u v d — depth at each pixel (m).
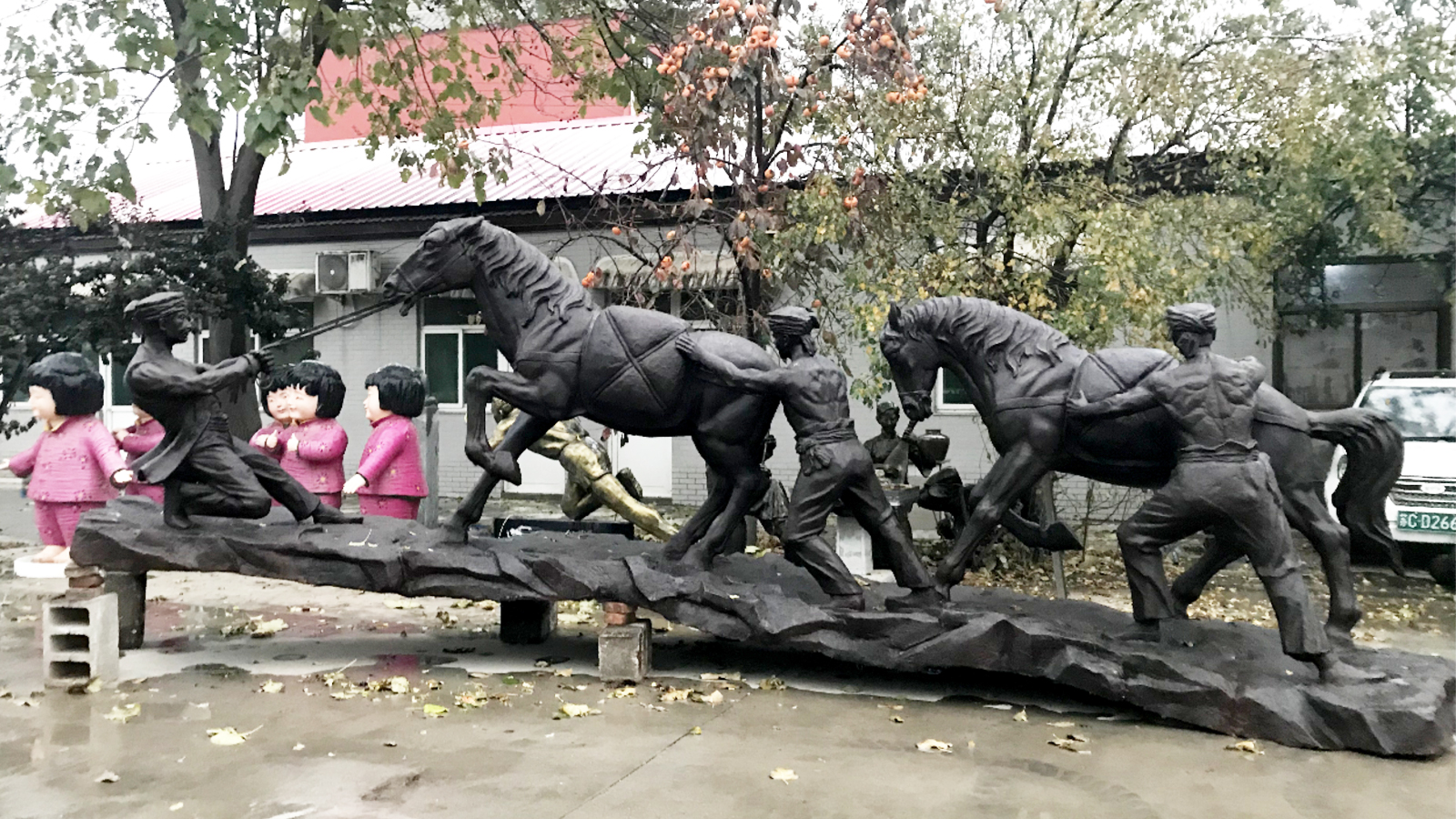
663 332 4.93
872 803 3.34
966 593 5.07
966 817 3.22
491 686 4.73
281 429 6.97
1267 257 7.91
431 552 4.95
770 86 5.80
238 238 9.50
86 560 5.23
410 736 3.99
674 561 4.94
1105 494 9.28
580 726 4.13
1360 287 9.82
